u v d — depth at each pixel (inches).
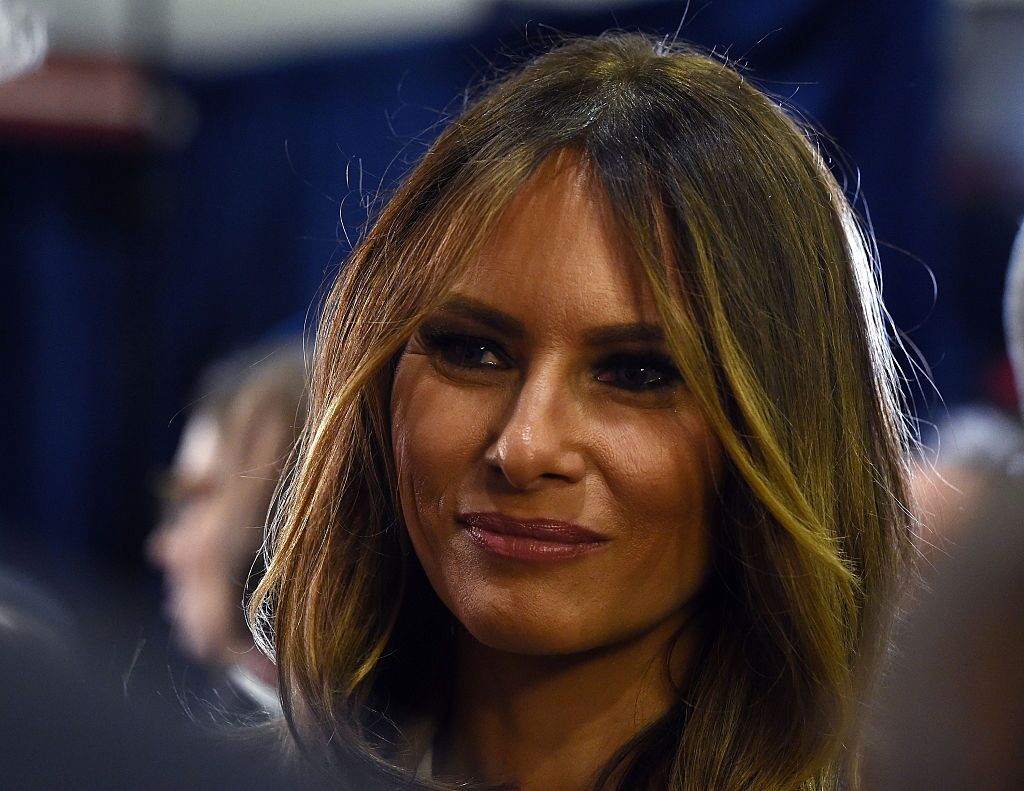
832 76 332.8
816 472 136.7
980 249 376.2
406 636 152.9
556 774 137.9
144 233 552.4
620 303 125.4
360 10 493.4
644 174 127.9
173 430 566.9
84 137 534.9
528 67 145.3
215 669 211.0
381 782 142.6
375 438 148.3
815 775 138.5
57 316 571.8
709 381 126.6
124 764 49.9
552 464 124.5
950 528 131.6
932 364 343.9
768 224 134.3
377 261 144.6
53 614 153.5
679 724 138.5
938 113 335.6
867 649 142.2
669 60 140.5
